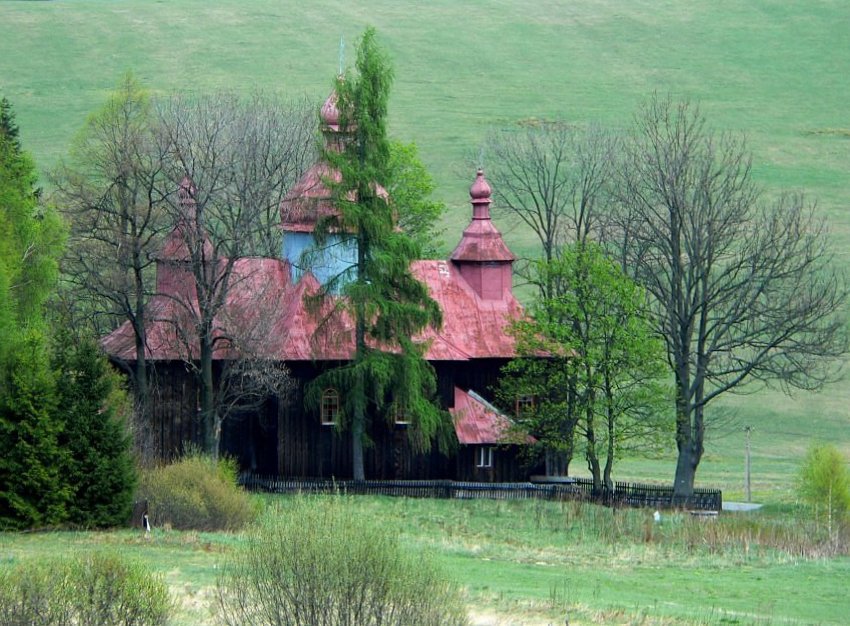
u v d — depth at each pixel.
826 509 155.00
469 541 136.25
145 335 168.62
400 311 163.12
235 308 165.38
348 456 170.00
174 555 110.38
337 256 172.00
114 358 163.00
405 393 162.50
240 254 171.00
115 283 159.50
